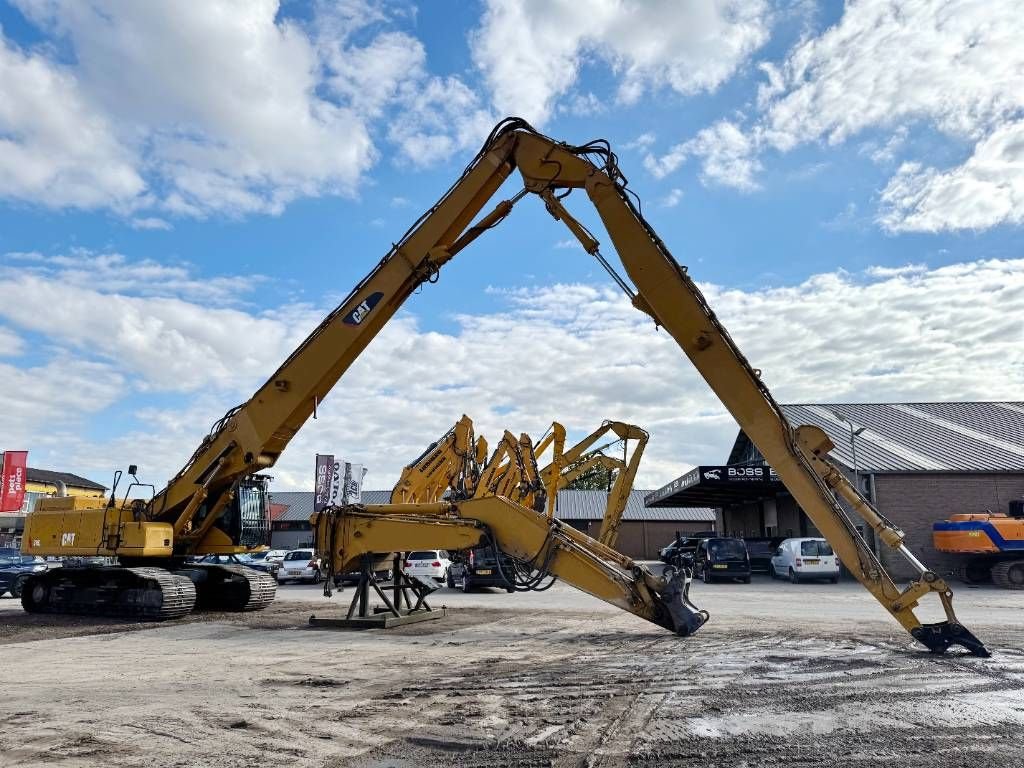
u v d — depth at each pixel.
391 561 15.73
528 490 19.80
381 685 8.46
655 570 35.22
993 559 26.33
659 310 10.95
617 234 11.34
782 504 39.78
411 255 13.59
